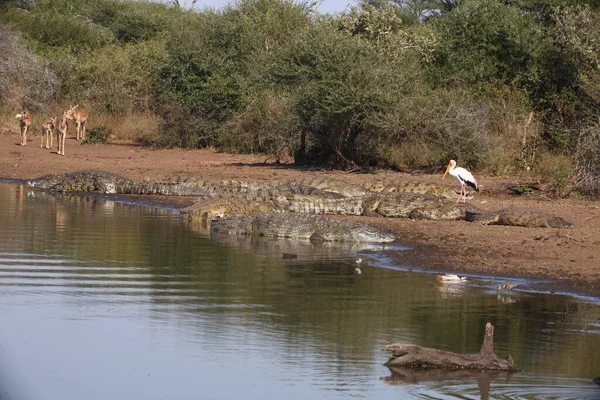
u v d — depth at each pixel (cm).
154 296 1872
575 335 1611
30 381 1354
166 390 1311
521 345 1544
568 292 1958
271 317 1712
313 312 1756
